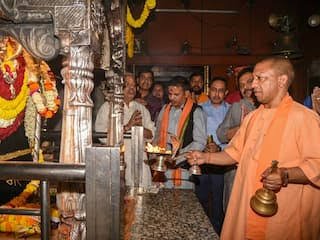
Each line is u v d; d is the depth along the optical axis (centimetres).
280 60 176
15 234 180
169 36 612
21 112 197
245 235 172
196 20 615
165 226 166
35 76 194
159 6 608
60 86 237
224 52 615
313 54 566
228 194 308
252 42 615
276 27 530
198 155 202
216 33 615
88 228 82
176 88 310
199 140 300
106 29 184
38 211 103
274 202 159
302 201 166
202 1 614
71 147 110
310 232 169
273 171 156
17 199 198
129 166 250
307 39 583
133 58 603
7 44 160
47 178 83
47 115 200
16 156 201
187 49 609
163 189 249
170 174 294
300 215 166
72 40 110
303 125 165
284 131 169
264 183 159
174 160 231
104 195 81
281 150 169
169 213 188
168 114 315
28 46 114
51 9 109
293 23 499
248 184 175
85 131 111
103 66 192
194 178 319
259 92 178
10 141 201
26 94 194
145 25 604
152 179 281
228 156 200
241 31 615
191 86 455
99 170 81
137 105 325
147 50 609
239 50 607
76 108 110
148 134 304
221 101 359
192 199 219
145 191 236
